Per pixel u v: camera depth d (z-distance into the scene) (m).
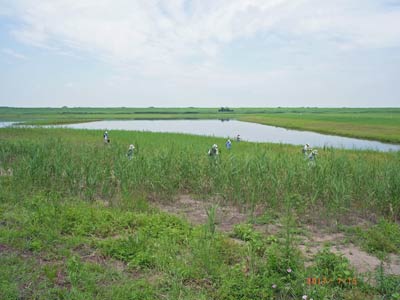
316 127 47.19
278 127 52.66
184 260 5.00
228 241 5.64
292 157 11.13
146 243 5.51
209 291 4.34
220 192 8.84
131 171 9.16
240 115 103.75
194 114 113.06
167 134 28.73
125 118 76.94
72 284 4.34
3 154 11.24
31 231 5.86
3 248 5.30
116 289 4.21
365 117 75.69
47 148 11.75
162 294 4.25
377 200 7.97
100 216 6.63
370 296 4.30
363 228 6.96
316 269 4.79
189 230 6.25
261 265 4.81
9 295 4.05
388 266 5.15
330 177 8.48
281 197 8.30
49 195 8.10
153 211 7.51
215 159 10.09
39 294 4.14
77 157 11.24
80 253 5.31
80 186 8.84
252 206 7.58
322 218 7.44
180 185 9.59
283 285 4.42
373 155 17.44
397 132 37.28
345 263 4.78
